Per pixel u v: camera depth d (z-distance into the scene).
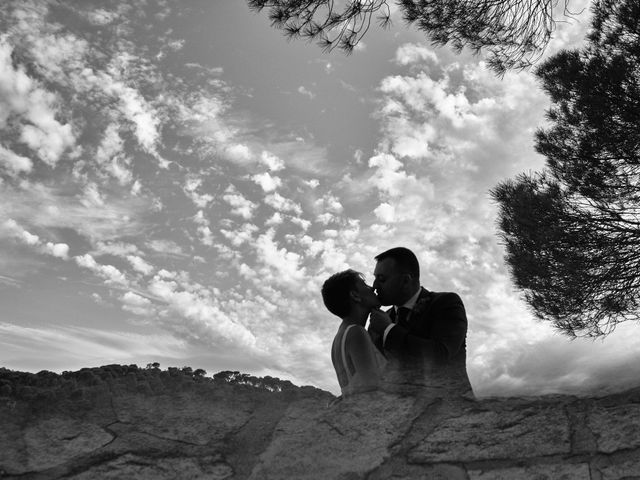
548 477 2.22
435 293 2.63
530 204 8.41
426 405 2.44
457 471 2.27
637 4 8.23
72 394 2.51
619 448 2.25
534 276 8.29
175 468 2.31
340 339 2.61
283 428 2.45
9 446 2.30
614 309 7.94
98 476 2.27
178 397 2.56
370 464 2.31
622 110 8.17
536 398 2.49
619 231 8.16
